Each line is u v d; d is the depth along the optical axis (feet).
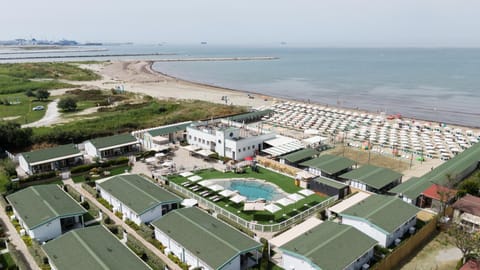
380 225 144.46
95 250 124.67
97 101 488.85
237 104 495.82
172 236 137.90
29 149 271.08
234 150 252.62
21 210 158.71
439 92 637.71
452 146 287.89
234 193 188.55
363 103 539.70
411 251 142.82
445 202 169.07
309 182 207.00
